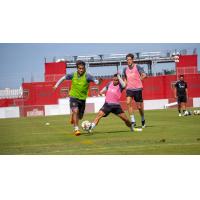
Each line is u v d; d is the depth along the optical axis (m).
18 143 31.17
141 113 38.81
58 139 32.50
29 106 92.44
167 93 93.25
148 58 91.25
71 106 34.41
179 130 36.16
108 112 35.44
